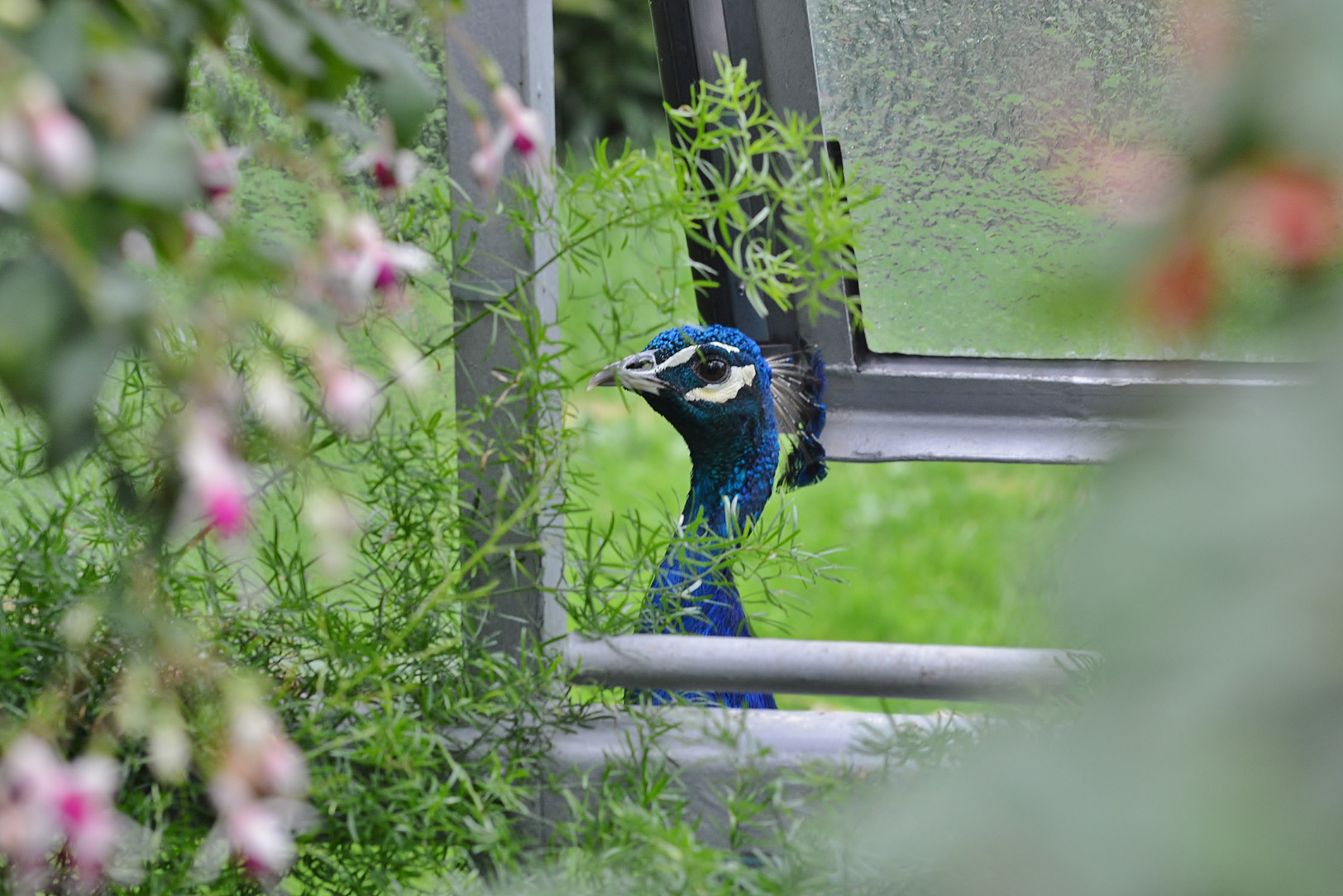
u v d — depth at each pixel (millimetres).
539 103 3166
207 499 1895
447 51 3070
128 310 1811
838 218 3113
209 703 2676
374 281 2217
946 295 4391
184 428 1964
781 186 3855
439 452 3217
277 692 2896
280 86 2186
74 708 2783
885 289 4422
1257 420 1110
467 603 3193
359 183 3240
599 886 2752
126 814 2650
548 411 3199
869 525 11344
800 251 3191
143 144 1804
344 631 3031
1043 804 1158
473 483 3219
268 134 3158
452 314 3338
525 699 3080
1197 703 1046
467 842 3008
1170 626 1074
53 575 2846
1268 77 1062
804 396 4617
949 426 4625
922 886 1519
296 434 2723
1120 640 1104
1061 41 3799
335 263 2189
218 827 2605
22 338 1754
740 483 4508
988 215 4184
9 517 3396
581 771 3170
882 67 4008
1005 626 1562
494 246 3188
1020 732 1347
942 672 3072
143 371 2830
